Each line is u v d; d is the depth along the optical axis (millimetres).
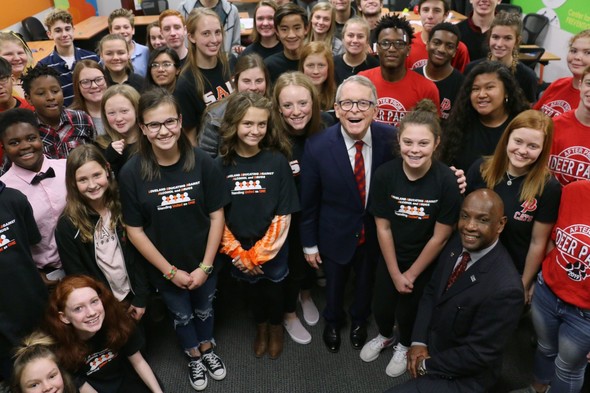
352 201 2104
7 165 2230
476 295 1701
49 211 2068
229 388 2260
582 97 2033
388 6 6930
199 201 1976
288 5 2883
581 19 5391
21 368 1663
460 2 6363
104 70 3105
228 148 2057
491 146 2199
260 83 2379
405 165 1938
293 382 2281
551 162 2209
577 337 1780
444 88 2852
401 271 2154
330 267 2281
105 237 1993
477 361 1720
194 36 2607
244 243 2164
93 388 1955
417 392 1832
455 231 1979
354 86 1900
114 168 2262
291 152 2193
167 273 2012
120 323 1929
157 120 1794
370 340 2482
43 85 2283
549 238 1888
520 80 2885
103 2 7914
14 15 6277
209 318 2277
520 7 6137
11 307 1862
